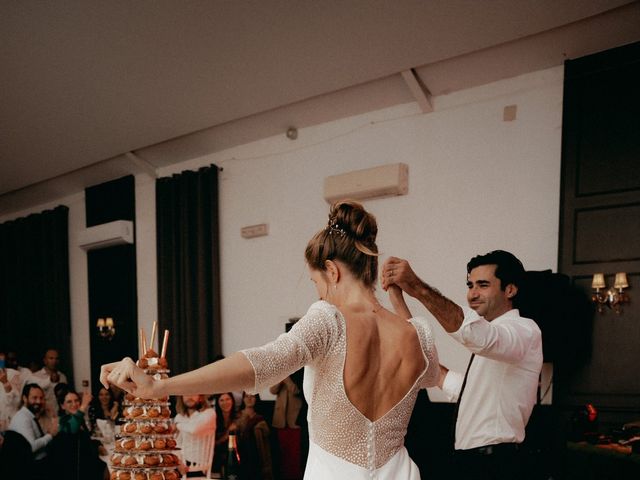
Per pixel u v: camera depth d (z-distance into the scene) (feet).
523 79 14.40
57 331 27.20
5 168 25.14
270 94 17.25
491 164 14.76
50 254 27.94
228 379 3.22
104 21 13.88
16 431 13.83
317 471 3.69
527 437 6.61
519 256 14.14
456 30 13.21
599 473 9.79
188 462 13.10
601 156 12.71
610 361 12.09
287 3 12.94
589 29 12.82
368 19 13.21
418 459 13.08
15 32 14.43
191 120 19.42
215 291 20.75
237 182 20.88
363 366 3.71
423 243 15.83
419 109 16.20
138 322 24.02
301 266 18.92
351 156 17.66
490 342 5.47
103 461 14.38
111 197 25.43
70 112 19.31
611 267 12.32
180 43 14.78
